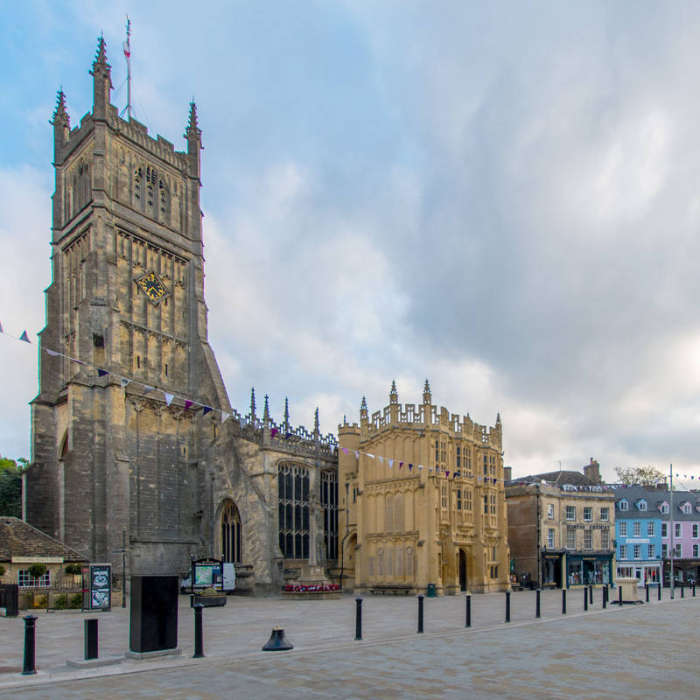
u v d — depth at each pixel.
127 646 23.45
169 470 67.88
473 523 64.56
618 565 86.31
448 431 62.88
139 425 66.06
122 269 67.88
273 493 63.41
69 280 70.31
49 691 14.66
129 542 59.22
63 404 65.44
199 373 72.75
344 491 69.44
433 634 24.89
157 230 72.12
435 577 57.62
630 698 14.26
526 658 19.30
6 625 31.98
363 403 66.31
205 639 24.92
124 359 66.12
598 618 32.12
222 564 52.81
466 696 14.26
